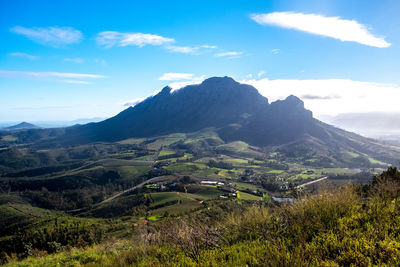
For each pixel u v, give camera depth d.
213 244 5.80
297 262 3.97
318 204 6.52
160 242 7.28
